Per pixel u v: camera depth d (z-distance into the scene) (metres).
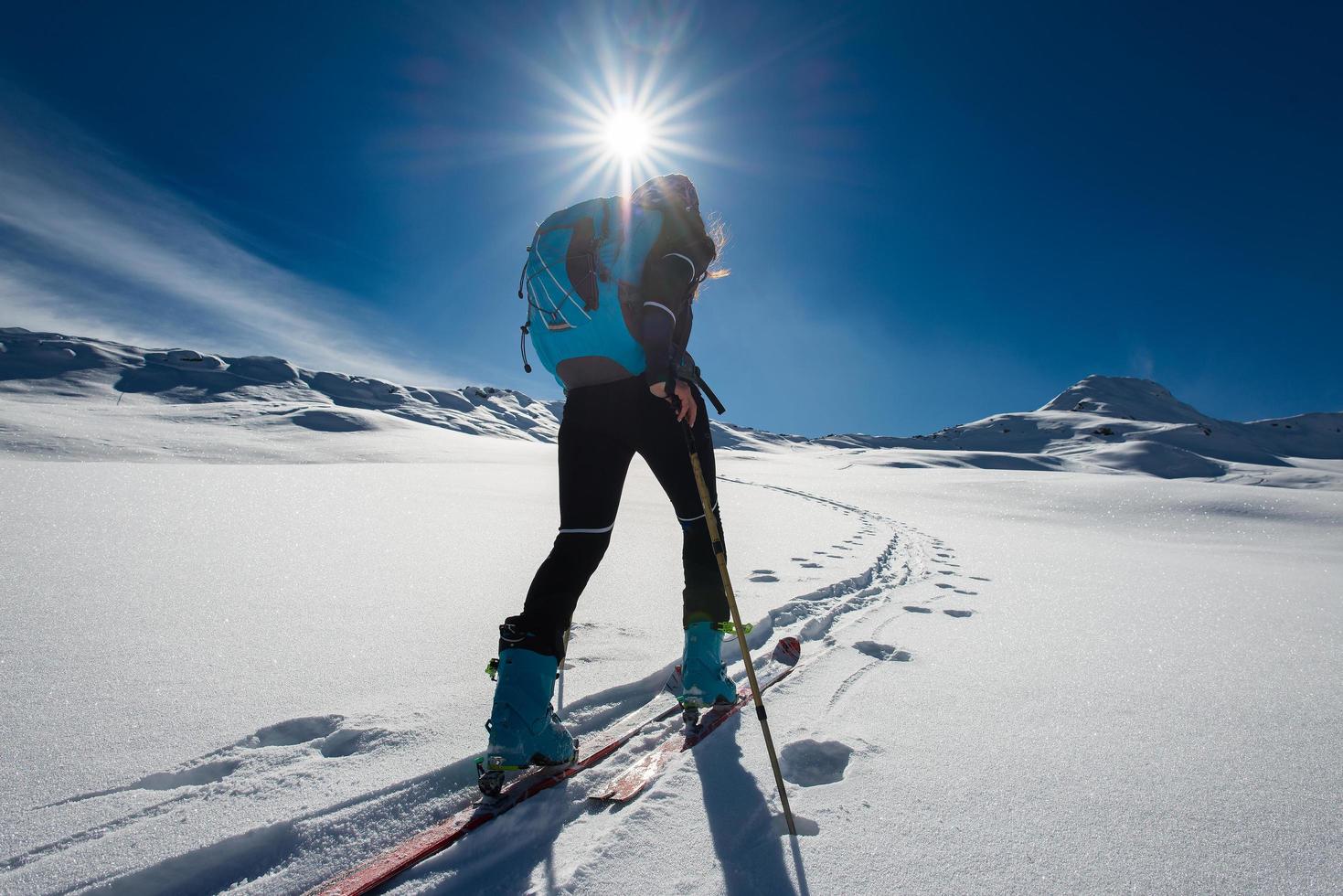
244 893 1.17
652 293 1.56
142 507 5.20
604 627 2.82
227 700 1.89
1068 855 1.32
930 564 5.69
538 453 34.12
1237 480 68.75
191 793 1.41
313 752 1.63
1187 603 4.20
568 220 1.68
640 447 1.79
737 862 1.27
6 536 3.87
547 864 1.27
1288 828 1.44
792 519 8.78
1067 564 6.05
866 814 1.46
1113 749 1.85
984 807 1.50
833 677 2.36
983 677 2.48
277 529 4.82
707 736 1.83
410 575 3.67
